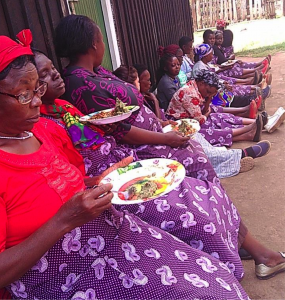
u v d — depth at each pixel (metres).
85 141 1.99
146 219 1.89
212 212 1.94
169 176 1.87
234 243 2.01
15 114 1.28
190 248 1.63
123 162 1.93
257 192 3.28
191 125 3.29
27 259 1.21
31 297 1.37
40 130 1.59
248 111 4.91
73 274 1.39
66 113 1.98
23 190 1.28
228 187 3.44
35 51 1.89
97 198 1.28
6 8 2.44
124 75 3.40
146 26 6.19
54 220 1.24
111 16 4.62
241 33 14.34
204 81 4.05
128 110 2.21
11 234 1.29
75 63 2.46
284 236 2.65
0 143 1.33
